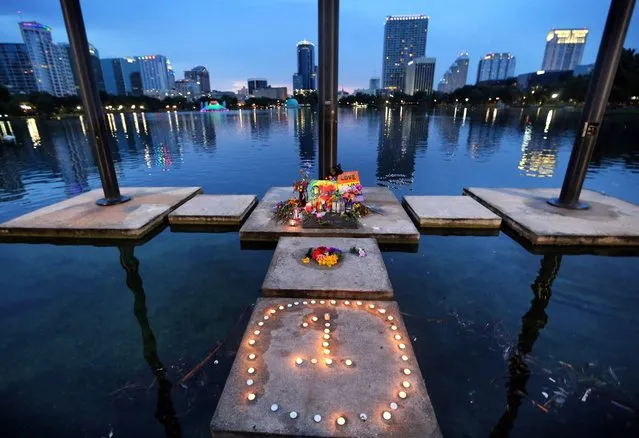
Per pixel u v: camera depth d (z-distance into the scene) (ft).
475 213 31.32
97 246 28.17
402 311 19.08
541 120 175.01
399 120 183.21
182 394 14.05
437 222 30.40
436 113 277.64
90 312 19.48
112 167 34.42
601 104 28.32
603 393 13.84
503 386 14.21
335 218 29.14
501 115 230.48
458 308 19.35
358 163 63.77
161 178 54.85
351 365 13.94
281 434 11.18
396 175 54.39
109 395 14.07
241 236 27.96
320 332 15.96
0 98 269.44
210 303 20.15
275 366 13.92
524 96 383.04
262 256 26.08
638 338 16.94
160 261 25.39
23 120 244.01
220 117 276.41
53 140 106.01
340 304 18.15
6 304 20.34
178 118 269.03
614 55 26.84
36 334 17.74
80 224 29.25
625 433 12.30
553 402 13.50
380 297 18.95
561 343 16.60
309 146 88.84
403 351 14.79
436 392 13.97
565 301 19.97
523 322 18.12
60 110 326.03
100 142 32.86
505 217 30.45
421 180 51.21
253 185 50.19
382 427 11.37
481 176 53.31
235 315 18.97
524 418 12.87
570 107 293.64
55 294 21.34
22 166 64.49
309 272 21.01
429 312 18.99
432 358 15.67
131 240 28.66
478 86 448.24
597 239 26.12
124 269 24.38
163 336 17.39
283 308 17.78
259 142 98.48
